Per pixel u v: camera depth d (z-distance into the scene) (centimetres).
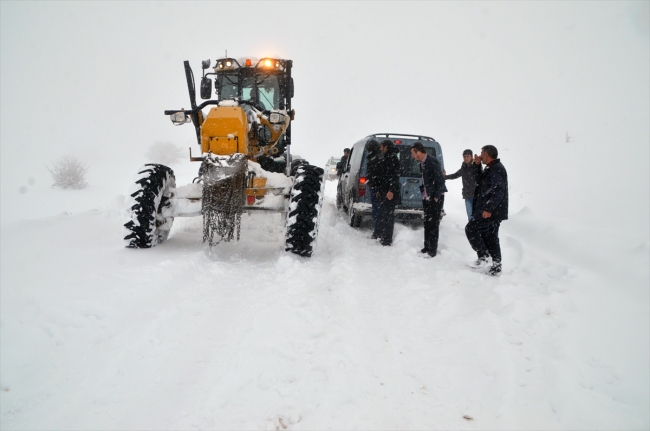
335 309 328
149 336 262
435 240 521
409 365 250
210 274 403
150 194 454
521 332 287
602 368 237
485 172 438
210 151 462
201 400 205
